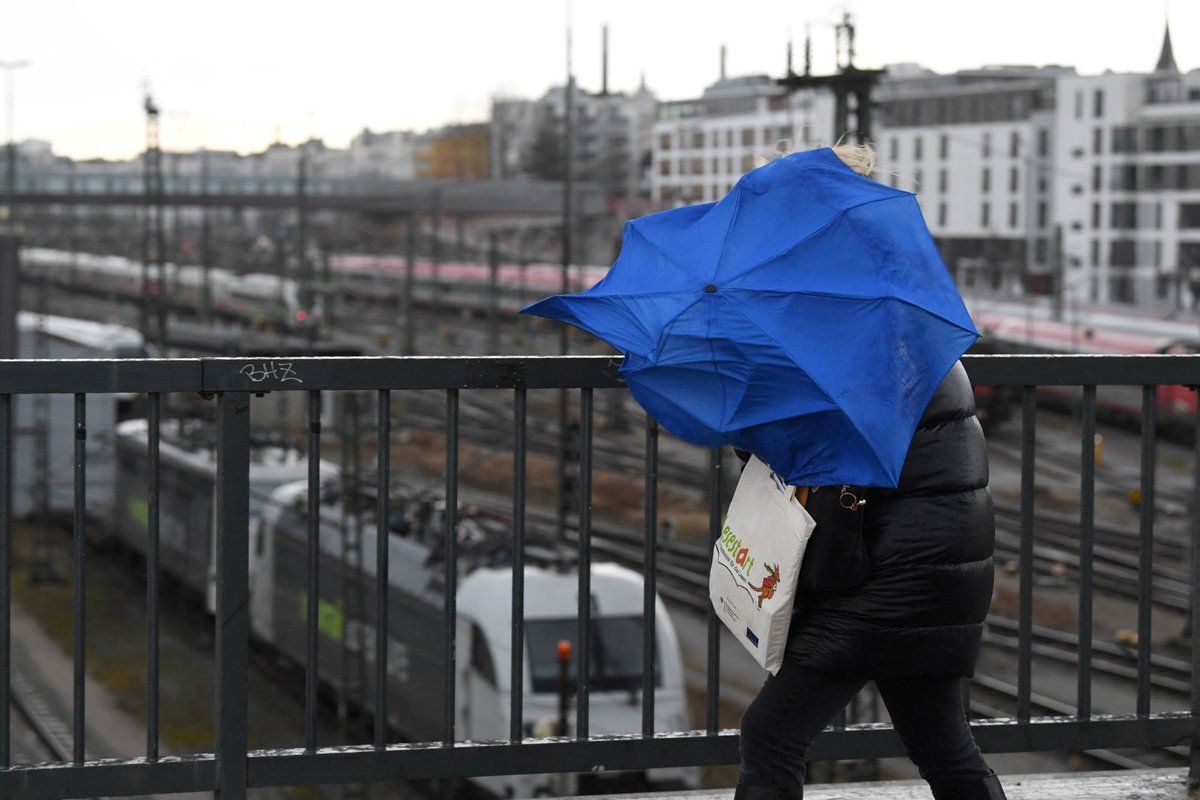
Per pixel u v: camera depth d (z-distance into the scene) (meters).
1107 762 17.95
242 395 3.18
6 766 3.12
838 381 2.47
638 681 18.98
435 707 21.33
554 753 3.37
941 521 2.60
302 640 26.52
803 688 2.70
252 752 3.24
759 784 2.74
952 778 2.89
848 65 21.72
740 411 2.55
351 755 3.28
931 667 2.66
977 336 2.58
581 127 100.81
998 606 26.89
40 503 38.00
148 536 3.17
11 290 32.66
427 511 23.55
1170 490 35.66
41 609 34.50
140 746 25.72
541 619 19.20
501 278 61.12
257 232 99.50
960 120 68.31
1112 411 40.12
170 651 31.33
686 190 70.25
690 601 28.88
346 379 3.21
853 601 2.62
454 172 114.94
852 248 2.58
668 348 2.58
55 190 84.75
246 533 3.20
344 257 77.12
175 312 66.69
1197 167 59.72
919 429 2.62
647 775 18.45
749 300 2.54
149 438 3.16
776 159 2.78
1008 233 66.62
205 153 76.38
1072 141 63.75
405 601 22.22
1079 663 3.63
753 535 2.67
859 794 3.57
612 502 36.94
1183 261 60.16
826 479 2.54
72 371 3.10
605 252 64.19
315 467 3.24
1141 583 3.65
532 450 40.28
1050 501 35.12
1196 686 3.67
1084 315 44.81
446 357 3.25
